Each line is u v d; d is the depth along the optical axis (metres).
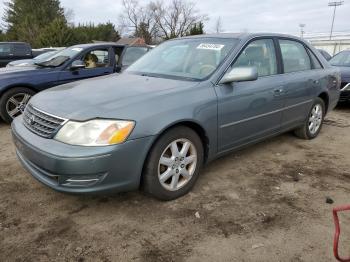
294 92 4.39
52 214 2.95
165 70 3.81
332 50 37.44
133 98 2.94
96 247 2.53
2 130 5.54
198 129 3.28
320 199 3.28
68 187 2.68
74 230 2.73
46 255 2.44
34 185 3.46
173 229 2.76
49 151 2.65
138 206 3.09
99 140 2.63
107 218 2.90
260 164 4.13
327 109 5.38
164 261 2.39
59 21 34.88
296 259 2.42
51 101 3.08
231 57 3.61
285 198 3.29
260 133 4.00
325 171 3.96
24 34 40.22
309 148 4.78
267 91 3.91
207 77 3.43
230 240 2.62
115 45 7.01
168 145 3.00
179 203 3.15
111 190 2.75
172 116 2.94
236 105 3.53
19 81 5.75
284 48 4.42
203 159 3.45
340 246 2.57
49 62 6.54
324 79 5.03
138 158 2.79
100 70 6.66
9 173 3.74
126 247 2.54
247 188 3.48
